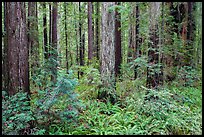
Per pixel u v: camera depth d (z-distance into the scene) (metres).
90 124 7.27
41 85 9.08
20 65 7.00
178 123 7.17
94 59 12.90
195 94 9.80
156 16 9.02
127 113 7.85
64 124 6.93
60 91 6.46
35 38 12.02
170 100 8.57
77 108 7.54
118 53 14.30
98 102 8.59
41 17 18.45
